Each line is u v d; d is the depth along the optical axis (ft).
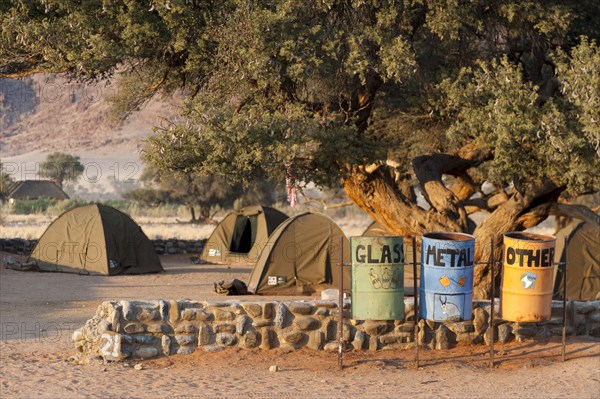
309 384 36.73
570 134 53.06
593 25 66.33
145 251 94.89
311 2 56.39
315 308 43.86
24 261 94.94
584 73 53.62
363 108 63.21
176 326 42.04
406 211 68.64
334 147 56.08
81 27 52.75
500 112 54.13
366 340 44.32
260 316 43.16
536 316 41.34
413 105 67.97
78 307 64.18
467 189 89.92
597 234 80.94
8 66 59.31
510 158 56.95
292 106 57.11
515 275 41.37
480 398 34.58
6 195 289.94
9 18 52.54
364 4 57.62
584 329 48.75
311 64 54.24
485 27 65.87
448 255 40.24
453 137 57.77
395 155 82.89
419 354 43.98
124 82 70.08
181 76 64.34
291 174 58.13
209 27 54.65
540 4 59.72
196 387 35.65
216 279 89.25
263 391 35.12
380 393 35.19
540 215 64.54
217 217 255.70
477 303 46.52
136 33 52.85
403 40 57.67
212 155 51.67
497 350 45.06
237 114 54.60
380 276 40.91
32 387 35.17
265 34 52.49
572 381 38.24
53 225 93.15
